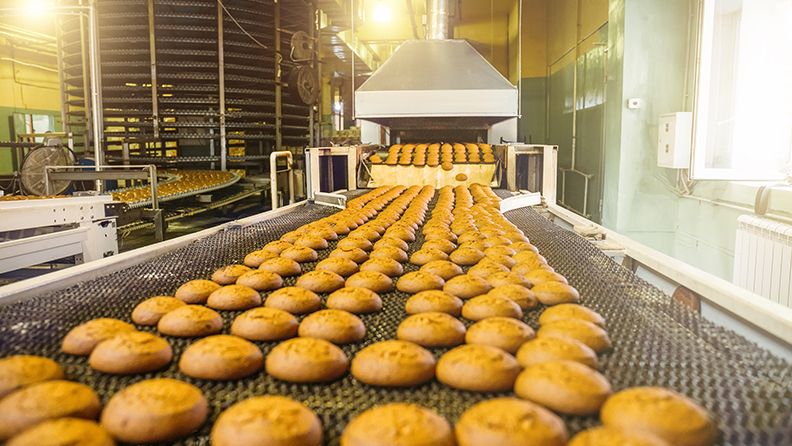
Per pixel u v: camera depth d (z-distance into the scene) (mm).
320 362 1000
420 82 5094
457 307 1350
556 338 1047
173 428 824
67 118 8727
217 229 2508
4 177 8859
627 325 1230
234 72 8203
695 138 4027
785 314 1235
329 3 9484
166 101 7824
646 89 5004
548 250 2020
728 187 4254
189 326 1194
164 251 2084
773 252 3320
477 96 4883
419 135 5590
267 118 8656
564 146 8609
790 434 780
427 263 1741
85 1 7805
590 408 851
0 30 11656
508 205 3186
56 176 5258
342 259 1744
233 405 917
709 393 902
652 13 4914
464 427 785
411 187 4094
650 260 1966
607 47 6090
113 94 8062
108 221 3588
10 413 824
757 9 4230
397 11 13328
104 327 1156
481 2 11570
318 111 9867
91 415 870
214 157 8008
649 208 5152
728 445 767
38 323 1270
